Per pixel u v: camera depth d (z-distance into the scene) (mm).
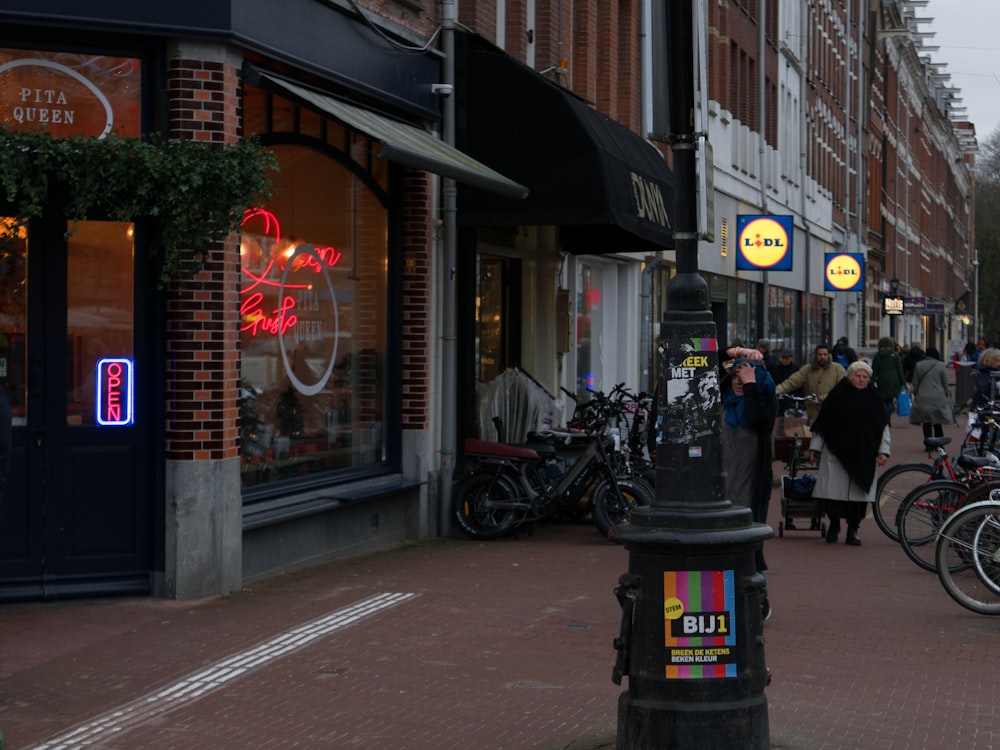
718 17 29219
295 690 7762
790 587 11375
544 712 7324
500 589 10906
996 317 107875
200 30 10000
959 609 10453
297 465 12094
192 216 9750
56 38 9875
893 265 68688
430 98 13891
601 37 20875
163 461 10266
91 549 10164
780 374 22266
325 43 11648
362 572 11680
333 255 12680
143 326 10242
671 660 6176
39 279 10016
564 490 13758
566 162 14047
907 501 12398
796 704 7520
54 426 10062
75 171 9438
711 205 6457
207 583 10312
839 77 50312
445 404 14102
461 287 14953
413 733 6934
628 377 22453
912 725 7113
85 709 7355
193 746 6707
